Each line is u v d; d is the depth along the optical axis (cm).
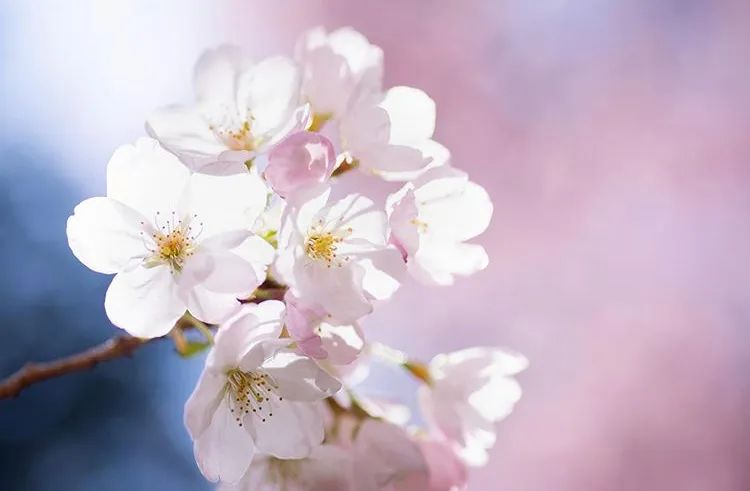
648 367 98
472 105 104
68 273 84
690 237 100
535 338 99
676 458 96
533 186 102
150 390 82
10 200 85
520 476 97
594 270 100
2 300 81
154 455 81
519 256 101
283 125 46
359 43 47
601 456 96
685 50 104
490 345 99
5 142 87
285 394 44
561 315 99
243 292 43
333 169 44
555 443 97
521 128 104
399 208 44
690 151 102
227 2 101
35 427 79
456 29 105
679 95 103
